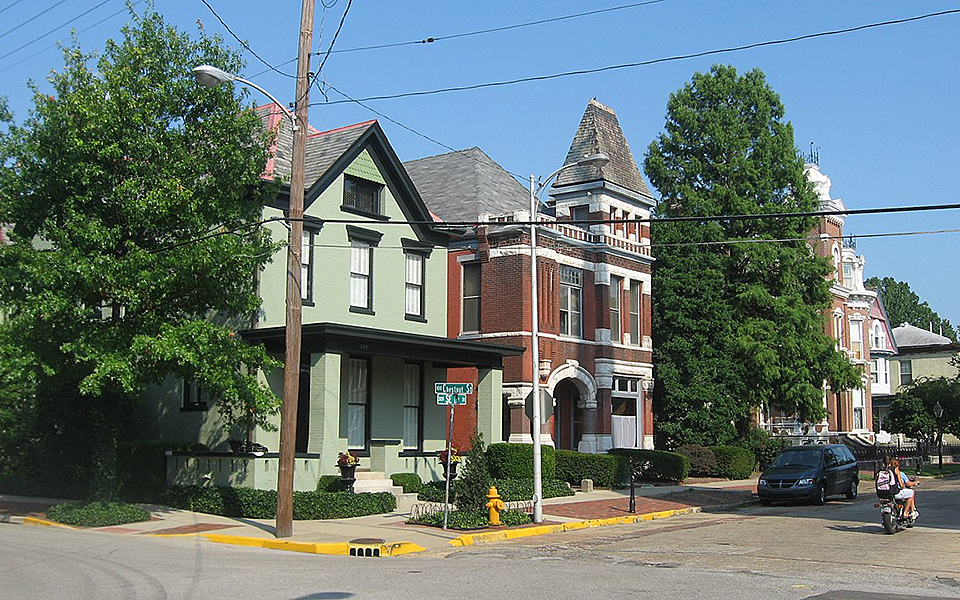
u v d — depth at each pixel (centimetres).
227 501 2134
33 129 2005
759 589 1207
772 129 4181
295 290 1811
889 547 1703
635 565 1460
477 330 3241
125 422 2569
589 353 3394
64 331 1934
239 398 2033
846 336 5594
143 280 1889
